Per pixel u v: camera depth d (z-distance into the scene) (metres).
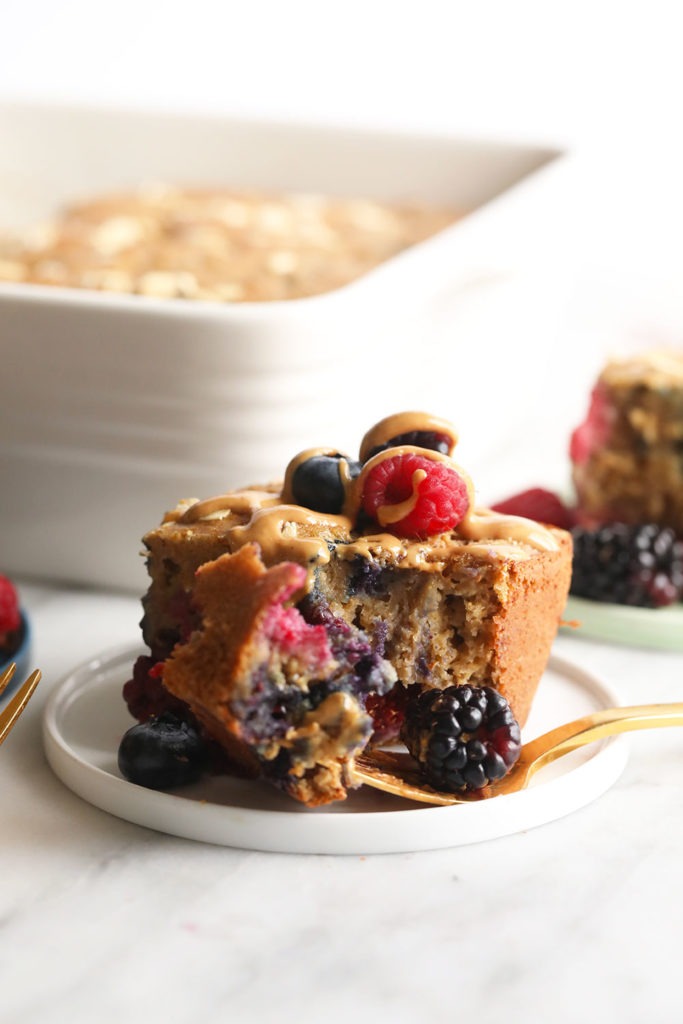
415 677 0.61
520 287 0.82
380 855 0.58
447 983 0.54
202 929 0.56
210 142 0.95
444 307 0.77
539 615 0.63
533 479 0.83
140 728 0.60
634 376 0.77
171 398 0.70
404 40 1.04
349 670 0.58
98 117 0.95
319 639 0.57
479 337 0.81
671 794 0.61
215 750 0.60
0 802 0.60
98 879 0.57
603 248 1.05
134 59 1.04
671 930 0.56
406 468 0.61
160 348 0.69
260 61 1.05
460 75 1.04
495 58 1.04
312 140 0.95
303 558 0.59
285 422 0.71
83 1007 0.54
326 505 0.61
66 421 0.71
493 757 0.59
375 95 1.05
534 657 0.63
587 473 0.78
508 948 0.55
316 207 0.92
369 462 0.61
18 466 0.73
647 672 0.69
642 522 0.78
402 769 0.60
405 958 0.55
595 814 0.60
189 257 0.83
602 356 1.01
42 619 0.71
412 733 0.59
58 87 1.04
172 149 0.96
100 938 0.55
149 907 0.56
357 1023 0.53
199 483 0.71
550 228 0.84
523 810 0.59
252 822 0.58
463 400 0.81
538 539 0.62
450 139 0.93
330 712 0.57
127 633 0.70
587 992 0.54
